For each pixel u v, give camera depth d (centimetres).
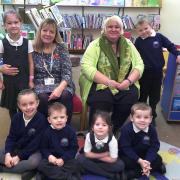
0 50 251
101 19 570
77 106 274
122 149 214
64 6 586
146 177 209
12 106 263
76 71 424
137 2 569
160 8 587
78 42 577
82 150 229
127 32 559
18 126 221
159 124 311
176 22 595
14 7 577
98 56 261
